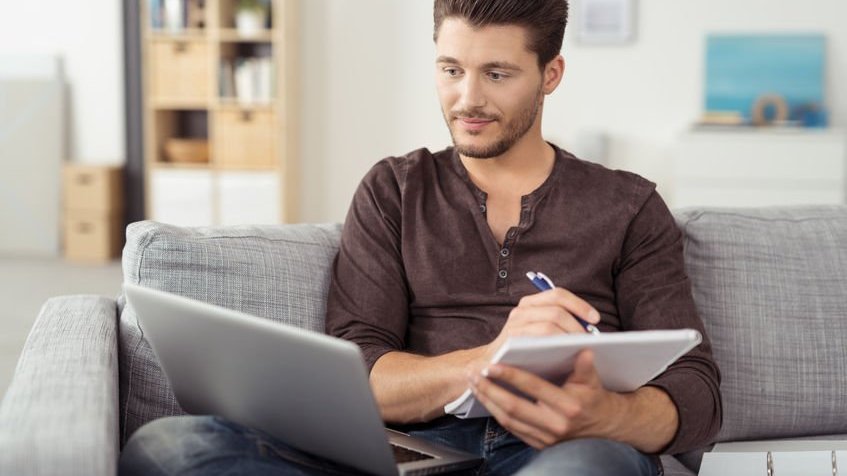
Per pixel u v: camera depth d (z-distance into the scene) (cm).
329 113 729
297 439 158
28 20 739
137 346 199
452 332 195
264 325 144
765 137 629
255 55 725
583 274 194
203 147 718
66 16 737
